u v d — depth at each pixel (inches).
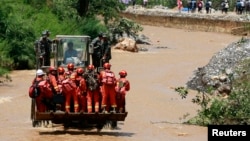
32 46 2647.6
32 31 2736.2
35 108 1386.6
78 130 1416.1
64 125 1433.3
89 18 3464.6
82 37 1502.2
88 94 1362.0
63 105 1366.9
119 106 1375.5
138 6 5792.3
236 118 1523.1
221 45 3868.1
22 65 2573.8
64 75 1381.6
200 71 2198.6
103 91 1359.5
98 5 3555.6
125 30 3602.4
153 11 5265.8
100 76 1373.0
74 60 1496.1
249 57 2156.7
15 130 1397.6
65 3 3437.5
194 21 4840.1
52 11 3363.7
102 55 1540.4
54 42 1494.8
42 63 1558.8
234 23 4542.3
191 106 1808.6
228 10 5137.8
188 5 5221.5
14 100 1796.3
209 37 4330.7
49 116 1352.1
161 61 2928.2
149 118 1608.0
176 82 2281.0
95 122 1407.5
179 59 3038.9
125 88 1376.7
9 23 2672.2
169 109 1750.7
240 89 1651.1
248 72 2038.6
